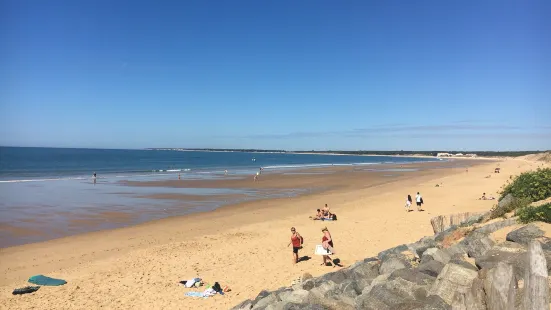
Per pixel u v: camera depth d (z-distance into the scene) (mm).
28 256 16906
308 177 60844
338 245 17500
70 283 13359
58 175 61000
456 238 11312
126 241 19484
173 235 20688
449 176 61812
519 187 13258
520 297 4922
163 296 12070
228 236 20094
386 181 53656
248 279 13438
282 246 17797
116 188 42625
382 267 10000
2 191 38906
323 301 7973
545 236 8188
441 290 6984
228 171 76625
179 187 44281
